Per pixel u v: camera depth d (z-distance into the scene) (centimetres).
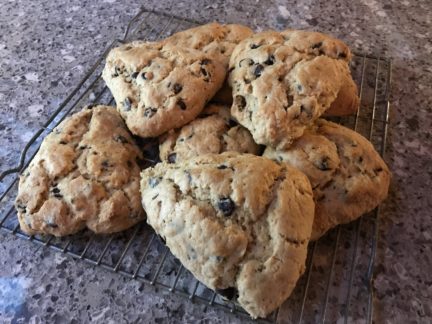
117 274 19
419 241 20
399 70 29
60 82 28
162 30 31
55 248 20
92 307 18
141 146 23
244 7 34
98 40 31
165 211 17
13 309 18
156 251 20
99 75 27
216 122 21
